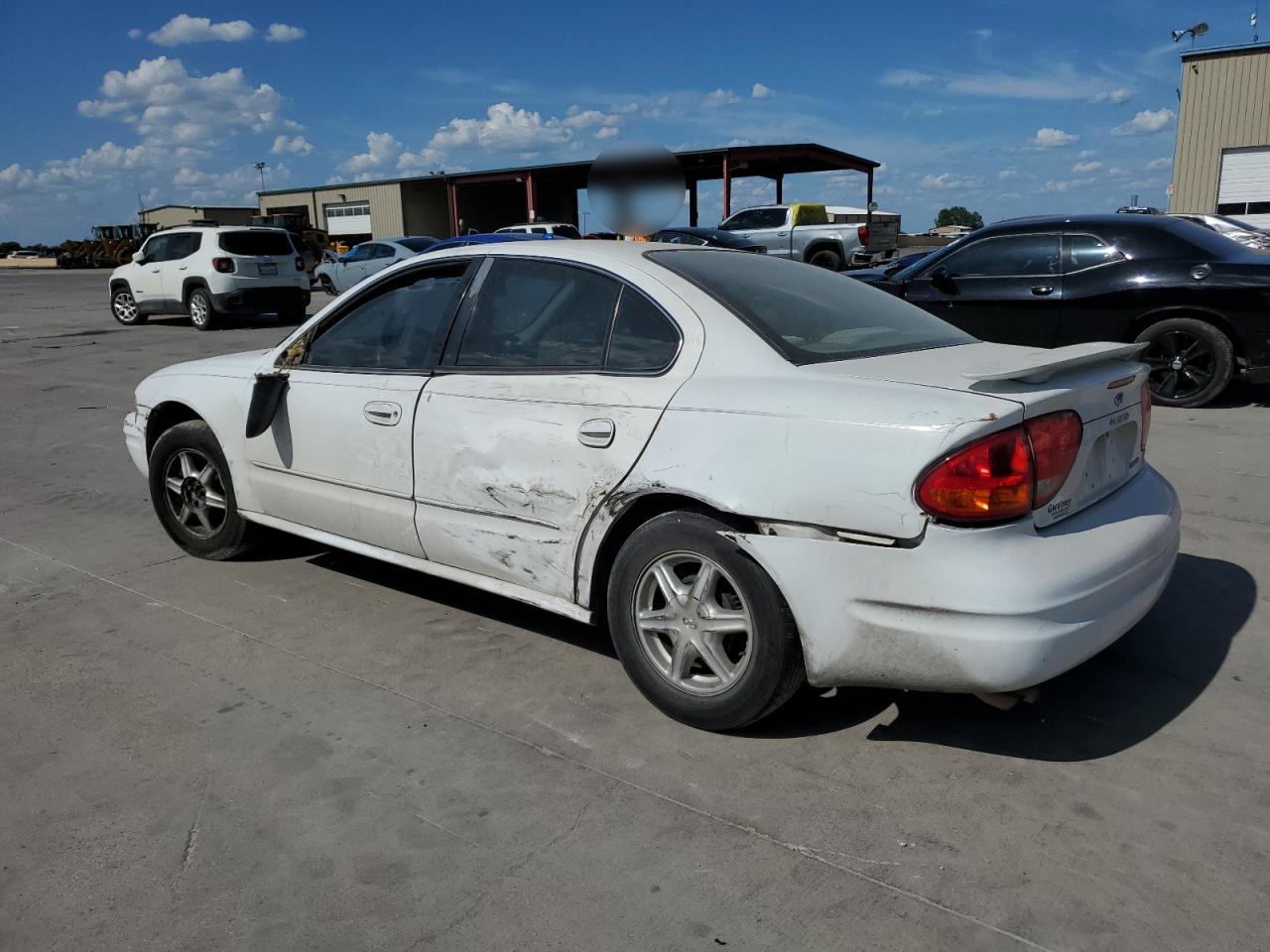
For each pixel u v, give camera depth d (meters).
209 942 2.23
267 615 4.16
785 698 2.96
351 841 2.59
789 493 2.78
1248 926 2.21
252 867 2.49
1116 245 8.10
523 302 3.59
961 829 2.58
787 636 2.87
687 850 2.52
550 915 2.29
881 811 2.67
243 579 4.60
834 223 23.48
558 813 2.70
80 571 4.76
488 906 2.33
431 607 4.22
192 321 17.48
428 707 3.32
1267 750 2.93
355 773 2.92
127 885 2.44
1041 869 2.42
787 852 2.51
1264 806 2.65
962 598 2.59
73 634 3.99
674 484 2.98
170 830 2.65
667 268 3.40
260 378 4.26
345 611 4.18
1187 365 7.96
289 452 4.25
